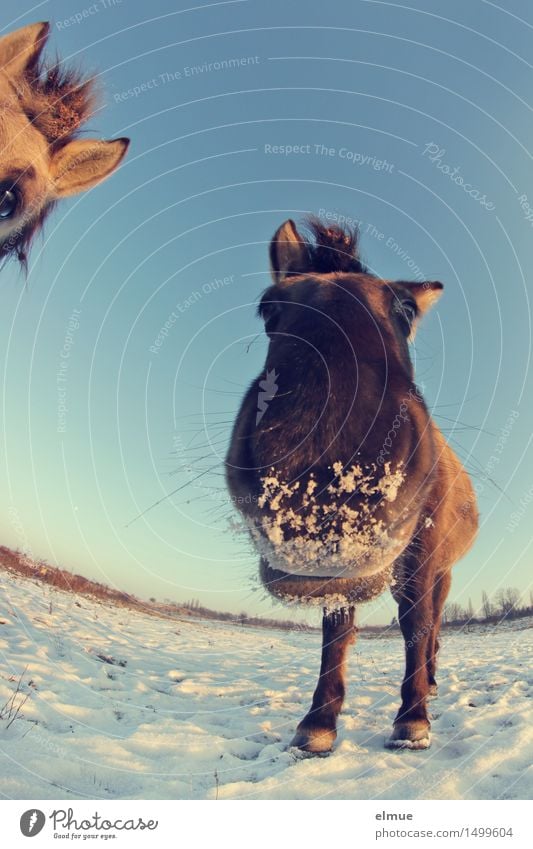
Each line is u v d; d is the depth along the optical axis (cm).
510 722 439
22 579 1088
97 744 365
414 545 374
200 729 429
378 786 313
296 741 372
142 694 538
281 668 804
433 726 452
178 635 1043
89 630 836
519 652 978
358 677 712
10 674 483
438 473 374
